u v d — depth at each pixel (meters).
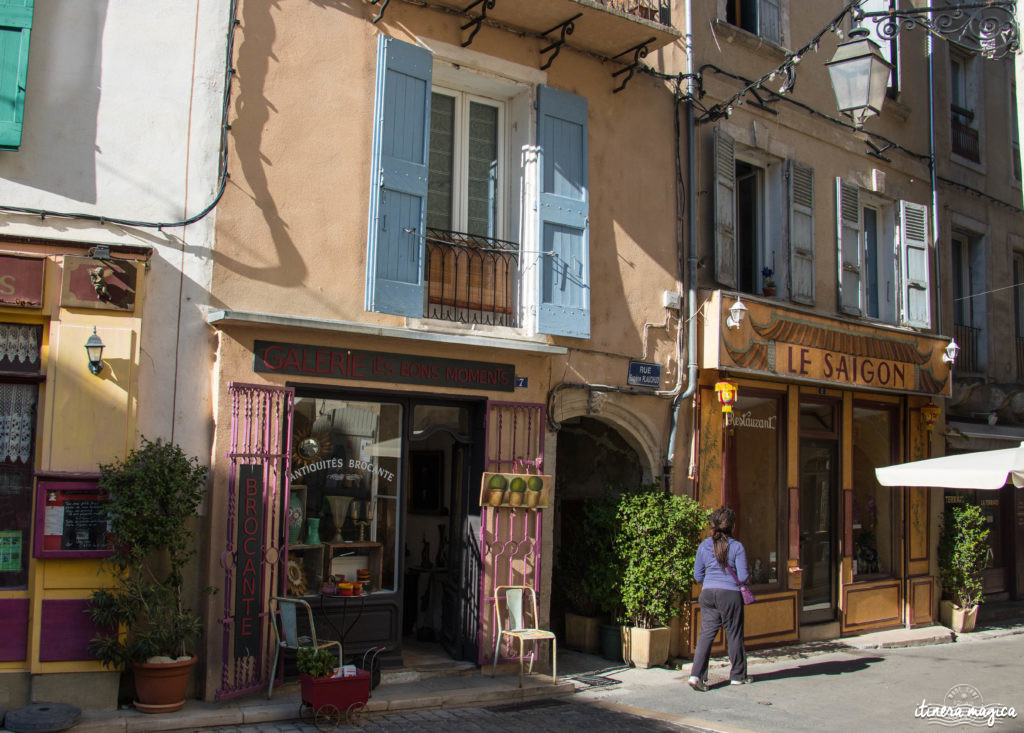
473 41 9.25
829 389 12.43
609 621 10.21
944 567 13.59
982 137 15.66
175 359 7.54
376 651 7.90
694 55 11.12
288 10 8.18
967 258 15.54
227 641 7.28
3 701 6.83
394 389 8.45
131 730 6.57
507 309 9.57
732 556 8.87
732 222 11.34
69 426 7.03
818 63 12.81
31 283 7.07
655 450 10.45
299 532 8.13
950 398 14.37
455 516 9.43
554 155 9.65
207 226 7.71
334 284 8.22
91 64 7.55
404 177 8.56
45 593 6.90
